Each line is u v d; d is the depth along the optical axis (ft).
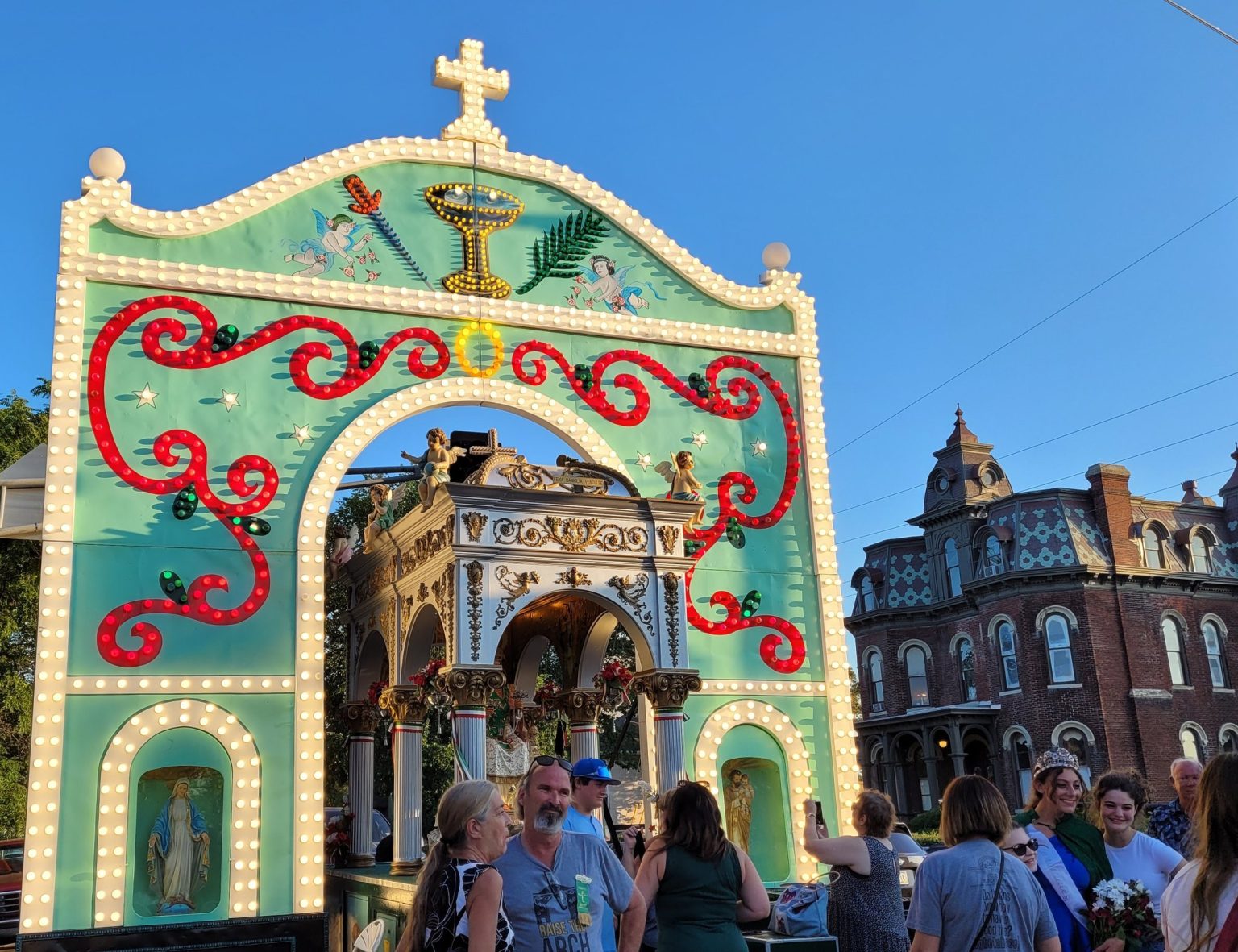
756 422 56.08
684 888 21.08
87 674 42.32
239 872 42.34
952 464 145.69
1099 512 130.00
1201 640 129.29
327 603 97.81
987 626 132.87
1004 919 19.24
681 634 46.80
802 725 52.75
